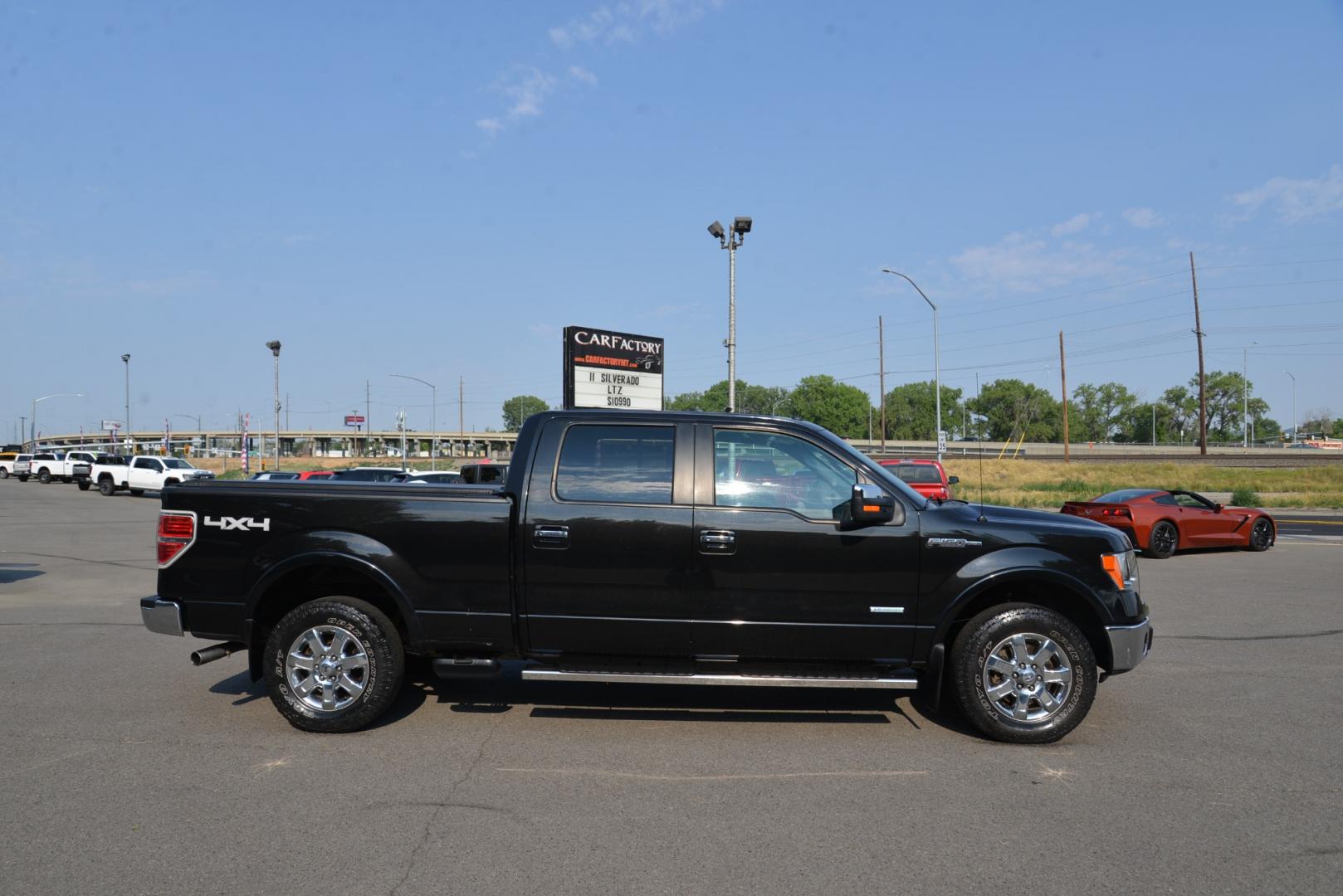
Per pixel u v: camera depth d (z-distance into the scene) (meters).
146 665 7.13
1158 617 9.48
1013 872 3.58
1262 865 3.65
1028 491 40.53
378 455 150.50
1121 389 146.12
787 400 127.31
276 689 5.34
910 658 5.29
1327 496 36.91
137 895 3.35
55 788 4.45
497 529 5.32
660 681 5.16
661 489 5.37
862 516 5.12
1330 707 6.05
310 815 4.13
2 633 8.45
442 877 3.51
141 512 27.59
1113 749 5.16
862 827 4.03
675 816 4.16
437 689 6.50
